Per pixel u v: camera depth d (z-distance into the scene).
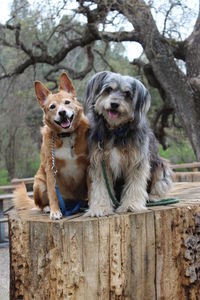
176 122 18.61
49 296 3.49
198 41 13.38
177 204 4.05
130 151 3.63
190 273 3.84
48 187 3.65
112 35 13.53
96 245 3.40
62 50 15.09
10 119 19.84
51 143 3.63
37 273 3.54
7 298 5.62
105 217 3.47
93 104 3.73
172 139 20.44
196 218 3.91
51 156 3.62
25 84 18.19
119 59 20.22
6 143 22.05
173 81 12.77
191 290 3.86
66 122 3.49
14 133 20.08
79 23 14.80
